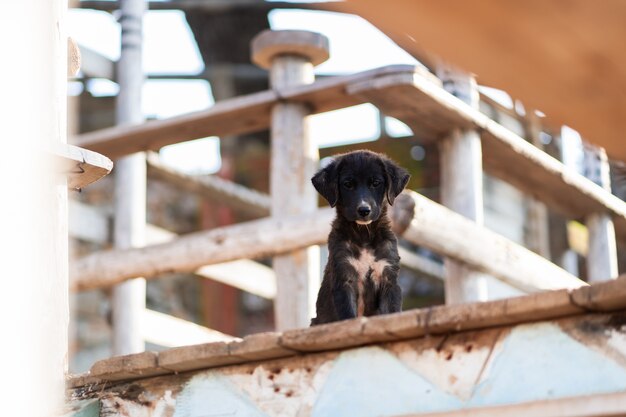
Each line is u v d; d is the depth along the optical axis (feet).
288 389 14.07
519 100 4.72
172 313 56.90
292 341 13.61
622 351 11.38
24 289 10.23
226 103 32.04
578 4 4.22
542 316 11.95
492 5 4.26
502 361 12.32
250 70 57.72
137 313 36.94
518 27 4.33
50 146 13.70
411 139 55.98
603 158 36.94
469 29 4.38
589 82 4.48
